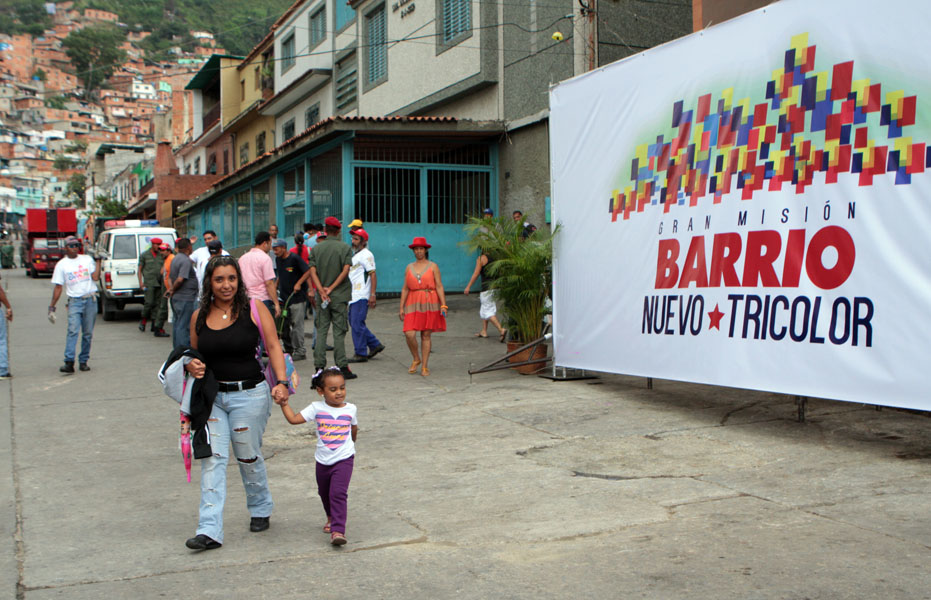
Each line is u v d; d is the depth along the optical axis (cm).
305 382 1019
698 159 741
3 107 16588
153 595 387
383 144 1811
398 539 460
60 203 11106
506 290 990
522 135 1720
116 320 1927
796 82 646
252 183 2633
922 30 554
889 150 575
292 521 502
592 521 475
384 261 1811
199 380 456
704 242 729
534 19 1658
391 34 2231
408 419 782
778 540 427
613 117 854
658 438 662
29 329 1705
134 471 636
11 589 398
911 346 557
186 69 15100
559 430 707
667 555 414
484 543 447
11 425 809
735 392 827
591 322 887
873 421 678
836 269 609
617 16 1525
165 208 4334
